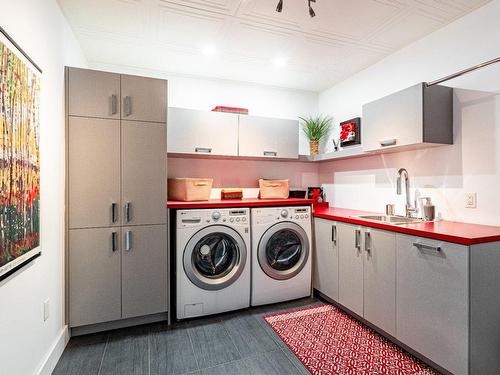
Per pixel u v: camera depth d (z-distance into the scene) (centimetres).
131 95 222
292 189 367
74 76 206
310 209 287
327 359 184
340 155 308
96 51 265
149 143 227
